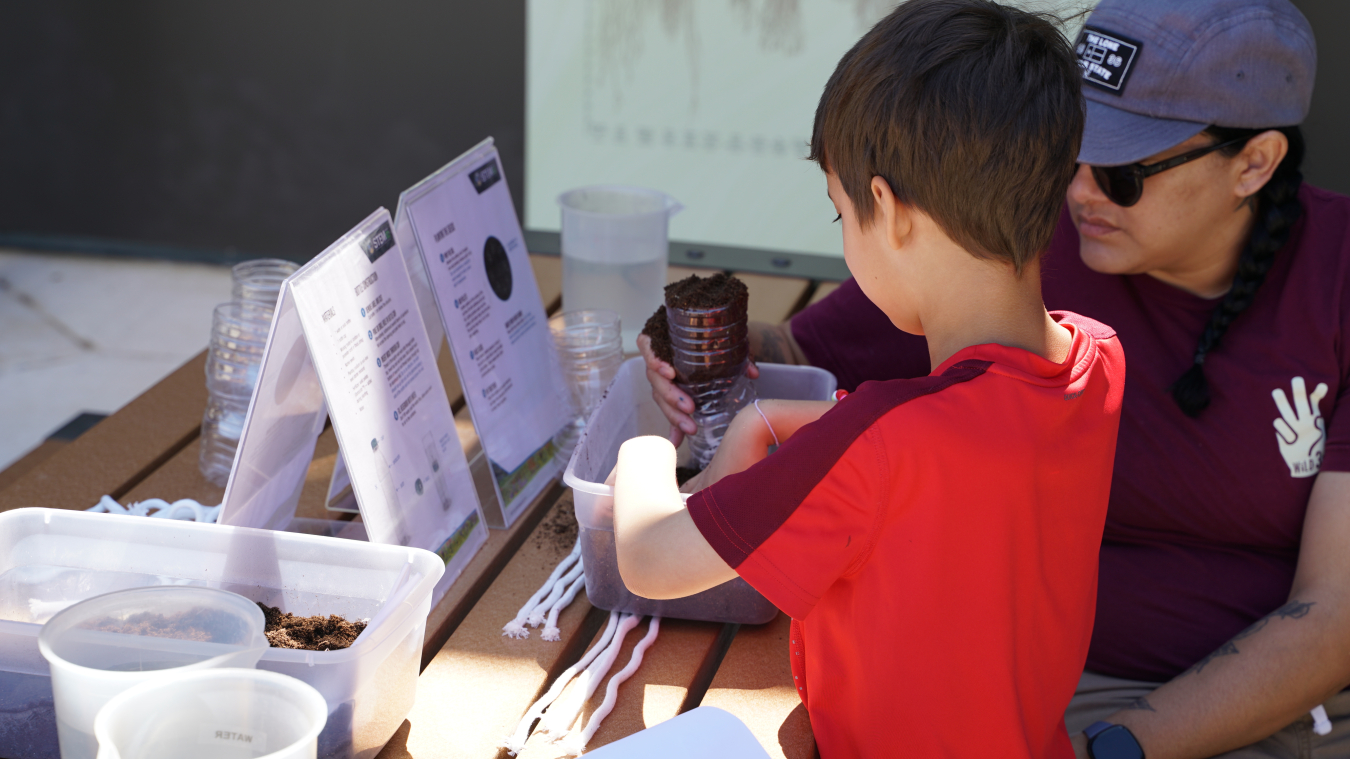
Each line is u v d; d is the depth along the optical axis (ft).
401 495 3.70
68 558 3.29
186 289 13.70
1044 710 3.08
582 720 3.24
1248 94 3.92
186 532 3.27
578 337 4.75
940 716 2.86
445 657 3.50
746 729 2.73
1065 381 2.80
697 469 4.32
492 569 4.06
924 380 2.72
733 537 2.67
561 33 12.22
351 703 2.85
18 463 6.17
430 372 4.00
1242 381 4.37
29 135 13.84
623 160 12.65
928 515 2.66
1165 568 4.64
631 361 4.48
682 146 12.41
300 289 3.34
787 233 12.54
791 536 2.66
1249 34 3.89
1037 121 2.64
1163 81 3.97
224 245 14.15
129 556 3.30
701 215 12.62
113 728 2.34
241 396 4.32
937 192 2.67
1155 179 4.08
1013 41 2.71
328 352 3.42
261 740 2.50
